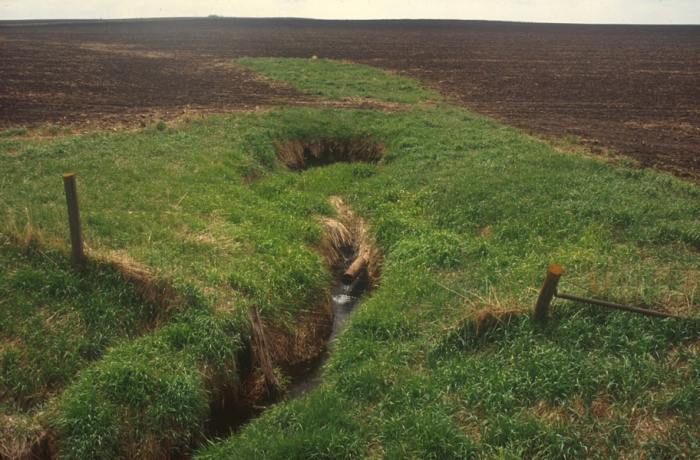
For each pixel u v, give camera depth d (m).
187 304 8.23
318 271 10.32
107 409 6.60
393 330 8.48
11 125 19.03
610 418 6.12
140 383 6.91
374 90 28.81
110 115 21.50
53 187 11.51
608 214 11.13
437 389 6.98
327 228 12.43
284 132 18.59
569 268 9.16
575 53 51.34
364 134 19.23
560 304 7.75
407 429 6.36
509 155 16.06
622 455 5.74
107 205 10.84
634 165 15.83
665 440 5.77
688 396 6.14
